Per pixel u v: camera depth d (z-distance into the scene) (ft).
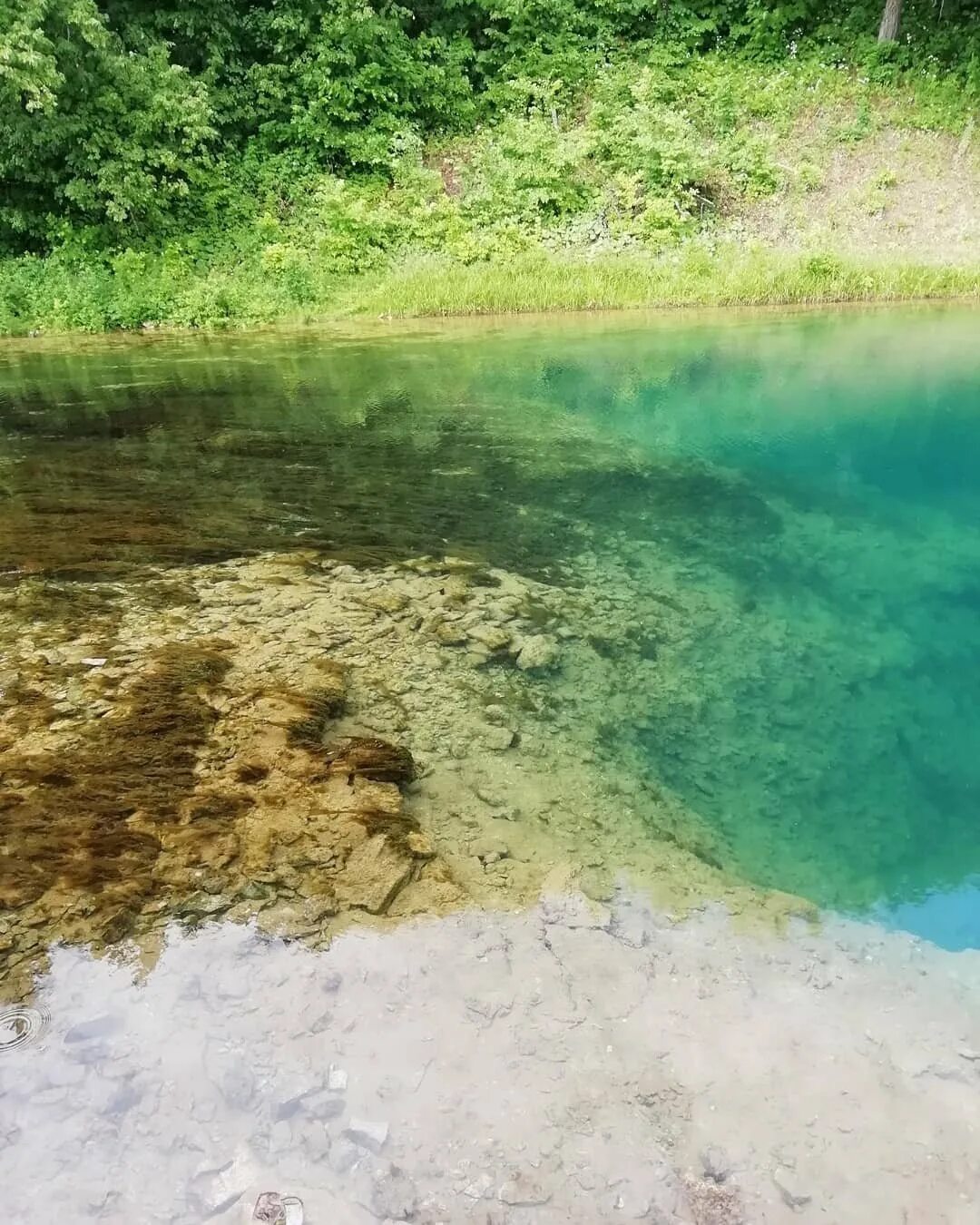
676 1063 5.94
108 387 27.45
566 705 10.76
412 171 44.68
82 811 8.07
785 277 37.17
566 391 25.89
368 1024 6.11
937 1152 5.38
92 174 40.04
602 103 46.32
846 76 48.11
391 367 29.25
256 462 19.71
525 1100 5.62
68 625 11.72
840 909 7.74
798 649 12.59
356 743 9.35
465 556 14.69
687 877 7.98
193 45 46.11
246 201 44.14
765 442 21.44
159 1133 5.29
